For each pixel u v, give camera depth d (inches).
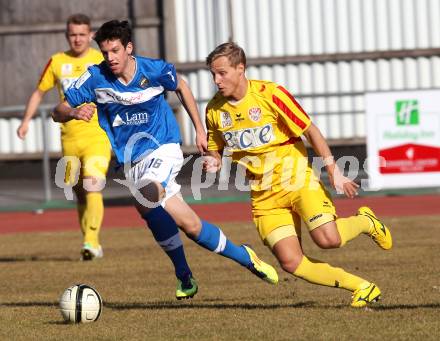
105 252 1743.4
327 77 3334.2
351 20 3319.4
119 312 1077.8
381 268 1397.6
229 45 1010.7
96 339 911.0
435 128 2428.6
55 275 1465.3
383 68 3324.3
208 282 1328.7
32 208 2687.0
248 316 1016.2
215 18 3262.8
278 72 3348.9
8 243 1968.5
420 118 2428.6
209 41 3361.2
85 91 1086.4
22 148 3494.1
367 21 3314.5
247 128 1027.3
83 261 1628.9
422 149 2433.6
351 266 1429.6
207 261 1556.3
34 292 1295.5
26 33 3484.3
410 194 2632.9
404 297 1114.1
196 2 3361.2
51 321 1032.2
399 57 3309.5
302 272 1029.8
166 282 1353.3
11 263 1637.6
